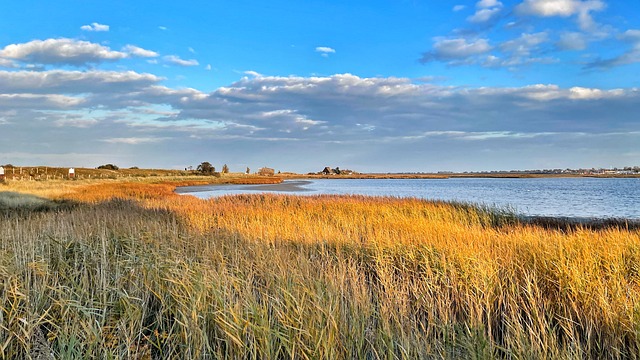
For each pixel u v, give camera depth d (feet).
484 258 24.54
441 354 13.97
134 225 35.91
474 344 14.15
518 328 15.02
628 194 177.17
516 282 20.99
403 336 14.26
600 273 22.82
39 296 16.80
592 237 32.76
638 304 16.61
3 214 55.52
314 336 13.80
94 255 23.31
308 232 35.42
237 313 14.94
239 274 20.62
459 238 31.78
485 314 18.79
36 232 32.19
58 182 177.88
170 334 14.55
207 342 13.78
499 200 138.10
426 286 20.57
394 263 26.14
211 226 42.39
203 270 19.52
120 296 16.93
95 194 109.29
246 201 89.04
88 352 12.89
